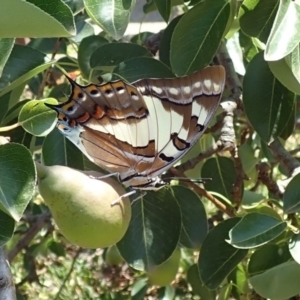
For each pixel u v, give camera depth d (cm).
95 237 20
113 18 22
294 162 31
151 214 27
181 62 26
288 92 28
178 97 22
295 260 24
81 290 61
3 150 18
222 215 42
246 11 26
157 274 32
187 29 25
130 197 27
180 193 30
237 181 31
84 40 31
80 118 21
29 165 18
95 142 22
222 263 29
